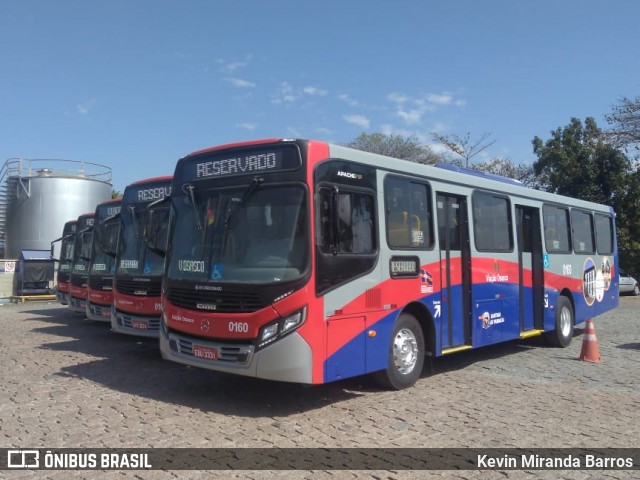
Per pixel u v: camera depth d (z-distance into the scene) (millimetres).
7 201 32531
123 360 10391
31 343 12562
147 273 10828
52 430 6188
